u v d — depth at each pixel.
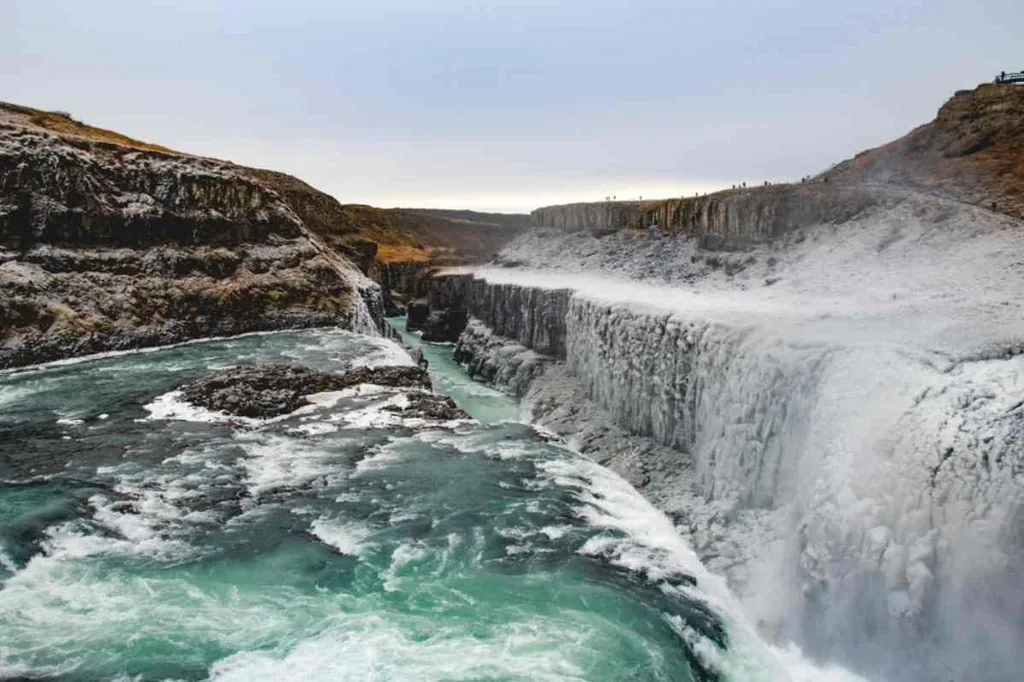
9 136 44.31
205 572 14.92
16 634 12.48
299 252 56.72
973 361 17.30
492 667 12.02
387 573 15.17
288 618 13.34
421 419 26.50
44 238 42.47
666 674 12.27
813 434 19.02
